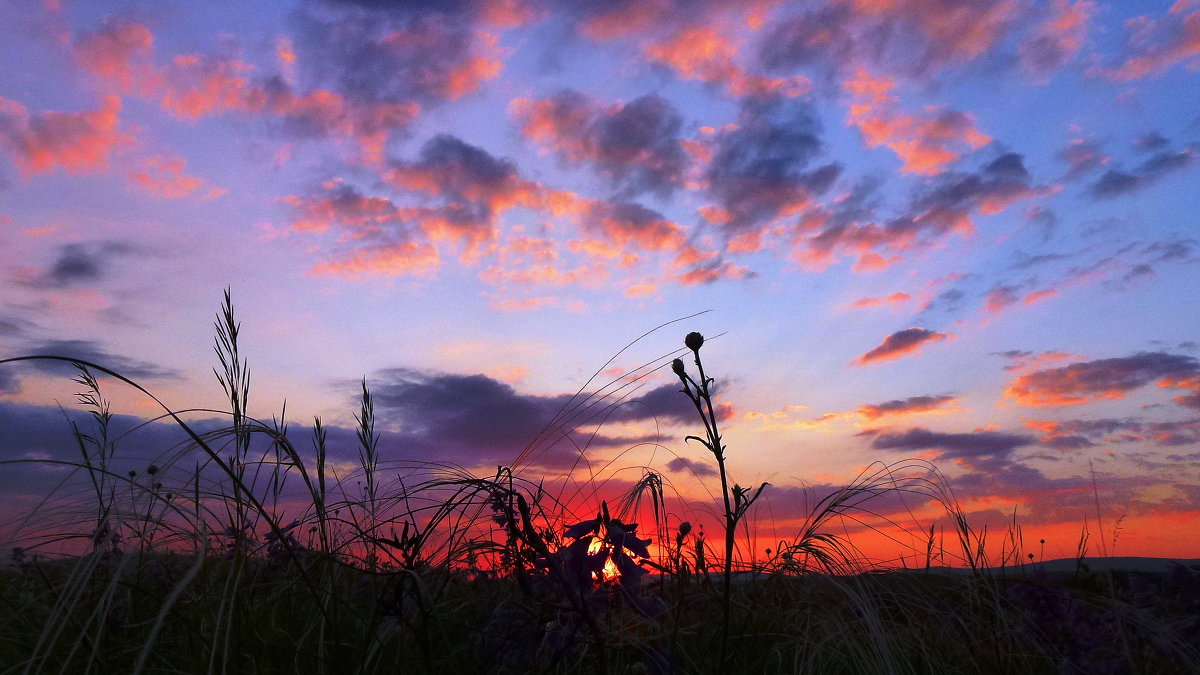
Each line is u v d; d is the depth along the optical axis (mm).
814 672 2734
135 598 2561
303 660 2211
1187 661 3059
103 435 2770
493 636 2277
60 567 2596
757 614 3150
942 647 3066
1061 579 3938
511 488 2471
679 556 2766
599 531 2256
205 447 2131
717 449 2164
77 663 2205
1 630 2373
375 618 2131
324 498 2607
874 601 3207
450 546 2590
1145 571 4188
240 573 2266
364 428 2875
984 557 3545
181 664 2221
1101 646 3113
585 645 2217
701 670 2469
